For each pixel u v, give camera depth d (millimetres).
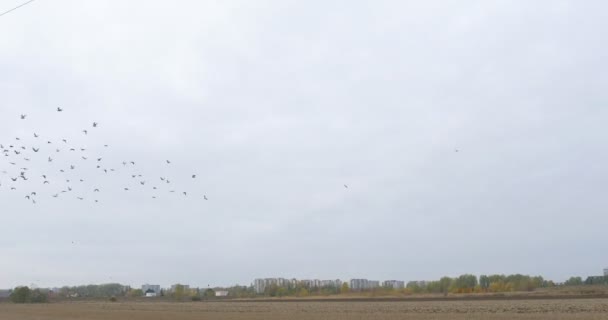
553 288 150125
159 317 59750
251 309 79000
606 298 87500
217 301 136250
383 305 83875
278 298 154375
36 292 145375
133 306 101938
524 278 163250
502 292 145000
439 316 53562
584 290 127875
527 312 56688
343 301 110875
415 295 150875
